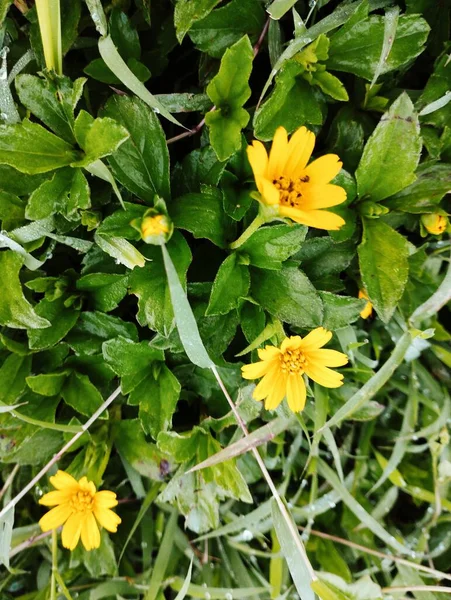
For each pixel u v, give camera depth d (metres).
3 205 0.11
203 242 0.13
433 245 0.15
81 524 0.13
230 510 0.17
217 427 0.14
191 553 0.16
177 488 0.14
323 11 0.13
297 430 0.16
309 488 0.17
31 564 0.17
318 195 0.10
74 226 0.12
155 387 0.13
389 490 0.17
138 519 0.15
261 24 0.12
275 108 0.11
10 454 0.14
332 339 0.15
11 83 0.12
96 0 0.10
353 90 0.13
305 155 0.10
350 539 0.17
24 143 0.11
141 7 0.12
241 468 0.16
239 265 0.12
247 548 0.16
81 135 0.11
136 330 0.13
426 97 0.13
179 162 0.12
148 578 0.16
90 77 0.13
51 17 0.10
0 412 0.13
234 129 0.11
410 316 0.14
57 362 0.13
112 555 0.15
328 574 0.13
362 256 0.12
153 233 0.10
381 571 0.17
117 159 0.11
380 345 0.16
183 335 0.11
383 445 0.17
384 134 0.11
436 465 0.17
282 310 0.12
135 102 0.11
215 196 0.11
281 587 0.16
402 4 0.12
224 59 0.11
